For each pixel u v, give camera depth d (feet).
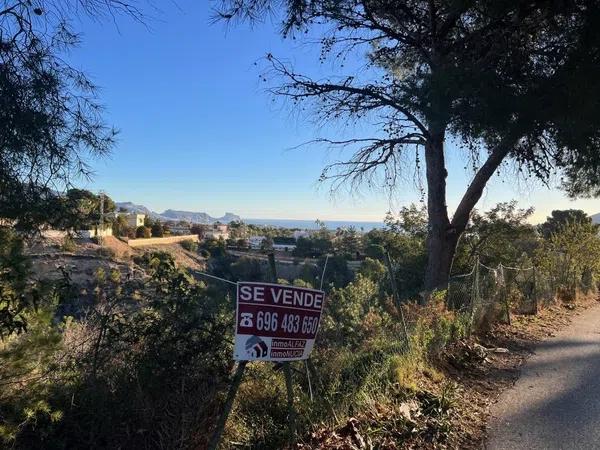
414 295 43.80
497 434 18.30
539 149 35.65
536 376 26.03
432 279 42.04
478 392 23.22
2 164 11.54
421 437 17.51
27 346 11.64
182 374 14.42
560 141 28.27
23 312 11.30
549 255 61.67
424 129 39.88
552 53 24.80
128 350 14.49
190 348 14.82
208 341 15.08
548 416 20.06
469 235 58.90
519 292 47.16
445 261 42.14
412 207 62.18
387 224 62.54
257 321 13.37
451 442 17.54
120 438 13.08
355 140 45.39
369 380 19.38
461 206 41.47
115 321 14.52
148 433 13.57
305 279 31.42
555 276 58.34
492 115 24.48
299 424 15.96
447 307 33.55
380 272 44.16
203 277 16.88
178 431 13.44
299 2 28.30
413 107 27.58
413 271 58.23
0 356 11.36
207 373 14.89
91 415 13.05
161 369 14.29
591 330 39.45
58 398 12.64
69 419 12.67
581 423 19.22
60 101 12.41
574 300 57.16
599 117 23.34
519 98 24.21
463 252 57.47
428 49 38.11
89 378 13.41
